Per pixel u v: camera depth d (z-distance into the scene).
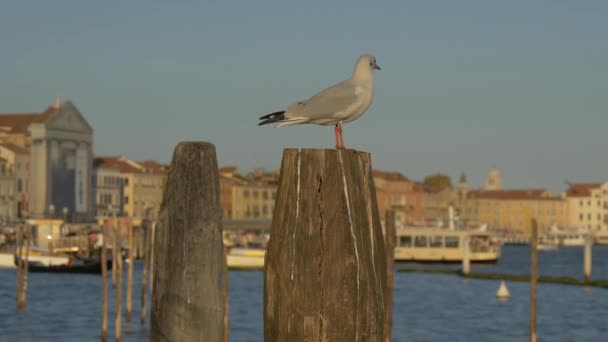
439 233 142.00
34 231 126.31
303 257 7.50
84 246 113.31
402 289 89.62
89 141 183.62
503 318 65.69
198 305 7.32
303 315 7.44
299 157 7.64
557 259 187.50
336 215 7.56
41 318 60.31
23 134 180.75
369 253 7.59
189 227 7.39
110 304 68.69
